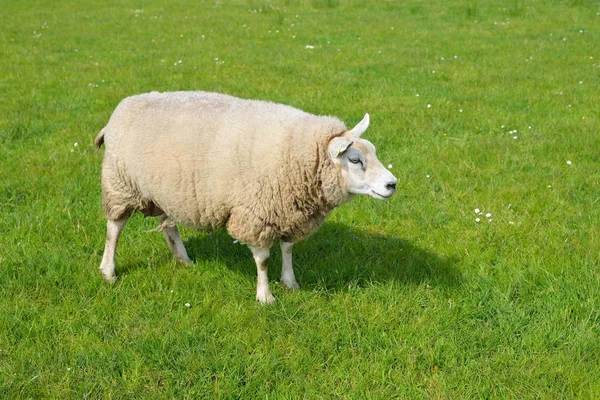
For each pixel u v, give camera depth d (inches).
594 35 619.2
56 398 158.6
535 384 164.9
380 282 210.7
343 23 717.9
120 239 237.5
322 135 179.8
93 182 284.2
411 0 876.0
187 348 177.3
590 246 226.1
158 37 642.2
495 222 248.5
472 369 171.5
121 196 202.2
